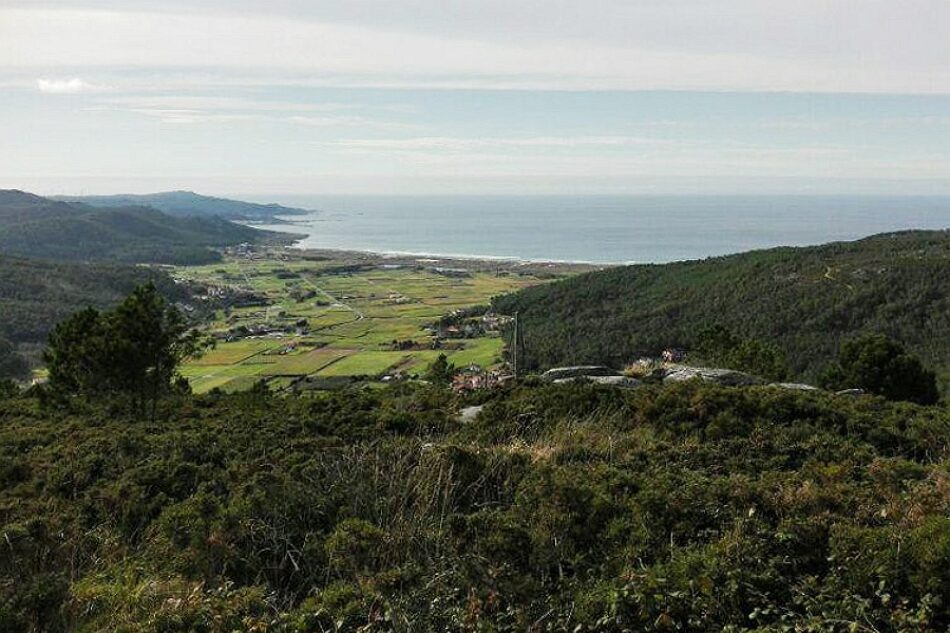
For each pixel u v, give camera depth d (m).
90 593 6.26
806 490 7.10
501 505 7.71
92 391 19.16
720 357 31.56
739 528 6.33
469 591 5.94
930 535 5.55
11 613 5.90
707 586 5.49
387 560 6.63
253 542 7.18
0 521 8.14
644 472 8.39
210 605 5.93
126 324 17.89
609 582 5.84
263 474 8.50
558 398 12.52
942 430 10.38
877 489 7.32
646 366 19.33
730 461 9.09
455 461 8.38
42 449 12.55
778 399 11.25
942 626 5.03
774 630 5.02
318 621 5.62
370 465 8.62
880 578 5.43
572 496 7.24
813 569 6.00
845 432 10.58
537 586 6.03
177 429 13.76
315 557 6.87
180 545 7.33
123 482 9.07
